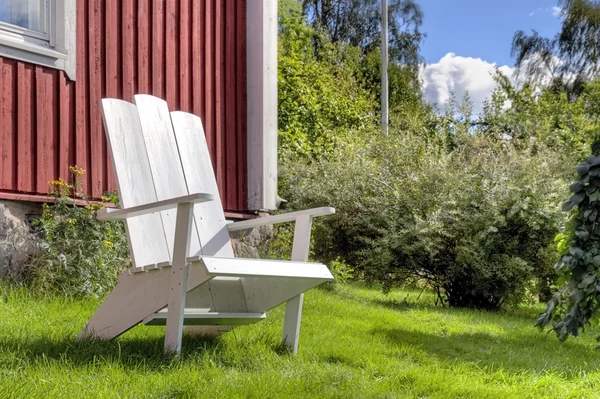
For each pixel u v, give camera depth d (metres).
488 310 8.64
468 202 8.33
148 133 3.93
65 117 5.78
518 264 8.14
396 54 27.94
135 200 3.68
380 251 8.30
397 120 14.68
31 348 3.25
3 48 5.31
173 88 6.82
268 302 3.77
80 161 5.88
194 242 3.98
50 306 4.66
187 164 4.12
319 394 2.99
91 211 5.64
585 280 5.12
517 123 17.55
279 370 3.31
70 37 5.81
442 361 4.20
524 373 4.01
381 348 4.30
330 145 14.09
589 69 24.86
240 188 7.53
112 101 3.79
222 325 3.88
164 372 3.04
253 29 7.68
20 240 5.34
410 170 9.02
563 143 16.02
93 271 5.37
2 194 5.23
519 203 8.16
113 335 3.51
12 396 2.44
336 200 8.97
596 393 3.66
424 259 8.52
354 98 17.70
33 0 5.65
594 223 5.27
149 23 6.60
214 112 7.27
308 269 3.51
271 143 7.72
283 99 14.60
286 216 3.80
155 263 3.58
